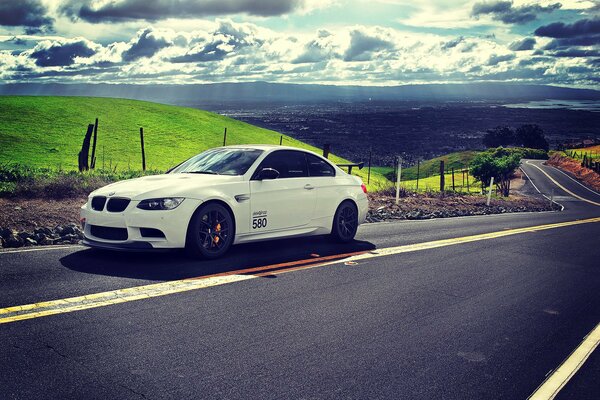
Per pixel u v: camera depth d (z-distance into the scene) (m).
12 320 4.73
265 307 5.58
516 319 5.82
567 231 14.99
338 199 9.26
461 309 6.06
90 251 7.71
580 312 6.30
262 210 7.95
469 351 4.73
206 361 4.12
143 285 6.05
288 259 7.95
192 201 7.14
